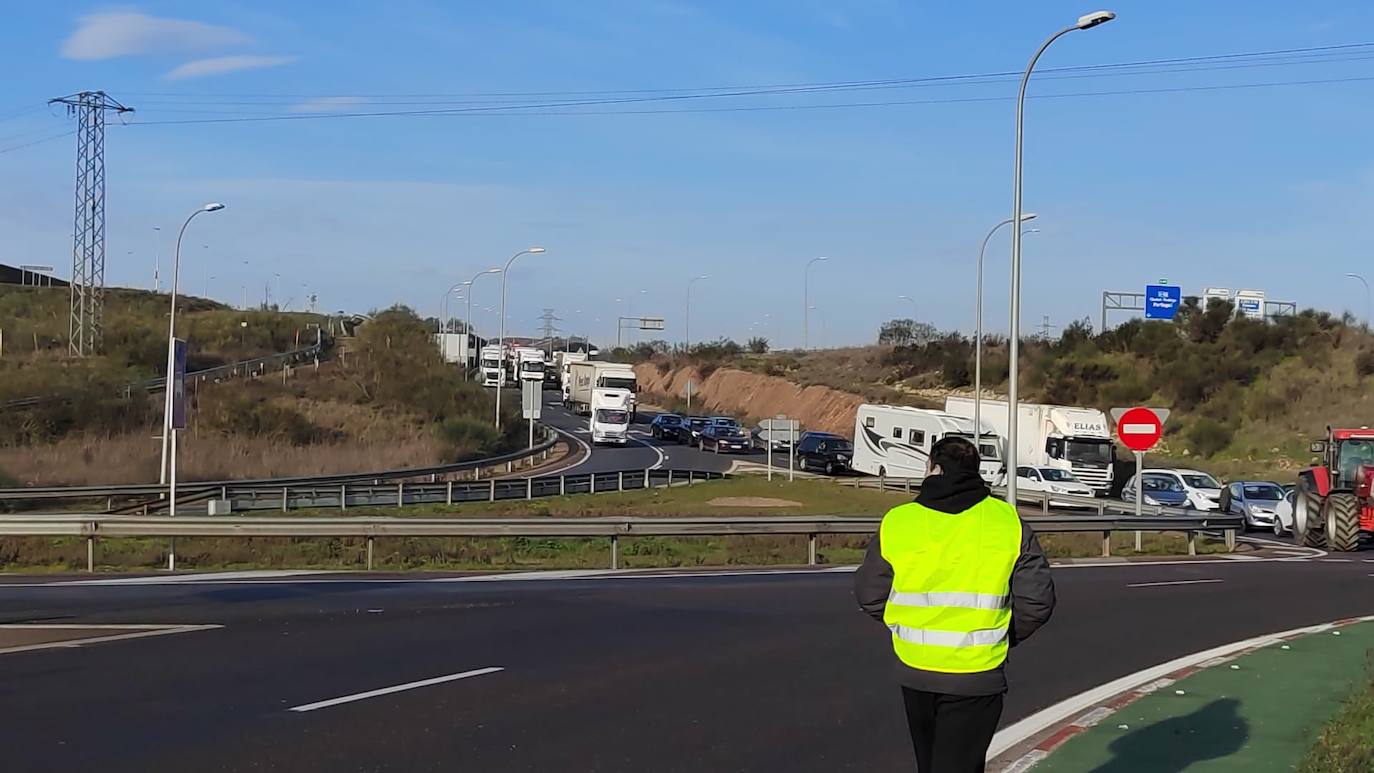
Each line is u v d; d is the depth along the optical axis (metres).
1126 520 29.12
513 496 42.88
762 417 101.19
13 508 34.09
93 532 21.52
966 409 54.09
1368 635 14.92
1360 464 29.81
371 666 11.75
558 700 10.44
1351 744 8.19
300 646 12.80
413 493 39.62
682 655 12.85
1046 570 5.64
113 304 114.06
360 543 26.77
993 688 5.57
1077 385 77.19
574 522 23.48
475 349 100.50
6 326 80.69
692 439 75.69
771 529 25.06
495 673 11.57
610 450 70.31
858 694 10.95
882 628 14.90
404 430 63.12
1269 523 36.56
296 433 57.19
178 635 13.38
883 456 55.19
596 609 16.33
